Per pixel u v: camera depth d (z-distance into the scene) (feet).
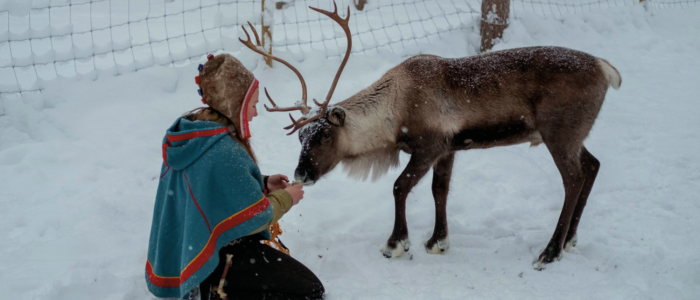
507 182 15.11
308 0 36.01
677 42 28.81
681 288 9.46
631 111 20.25
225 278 7.86
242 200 7.33
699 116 19.35
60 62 20.68
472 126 11.64
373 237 12.33
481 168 15.84
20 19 32.01
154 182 14.84
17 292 9.05
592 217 12.89
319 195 14.43
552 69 11.12
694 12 33.68
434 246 11.71
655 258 10.57
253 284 7.94
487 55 11.91
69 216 12.28
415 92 11.63
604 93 11.30
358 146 12.09
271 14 20.72
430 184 15.17
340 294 9.64
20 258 10.34
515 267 10.91
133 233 11.87
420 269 10.88
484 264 11.12
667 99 21.35
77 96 18.49
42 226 11.77
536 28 26.55
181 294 7.43
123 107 18.29
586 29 28.07
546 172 15.65
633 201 13.55
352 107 11.98
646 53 27.58
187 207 7.46
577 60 11.16
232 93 7.50
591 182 11.80
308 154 11.59
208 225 7.36
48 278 9.49
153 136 17.16
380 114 11.86
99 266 10.14
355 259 11.25
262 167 15.81
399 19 30.55
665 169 15.23
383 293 9.57
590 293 9.48
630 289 9.34
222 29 29.99
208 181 7.32
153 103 18.74
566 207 11.02
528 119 11.43
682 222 12.21
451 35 24.88
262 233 8.39
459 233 12.59
